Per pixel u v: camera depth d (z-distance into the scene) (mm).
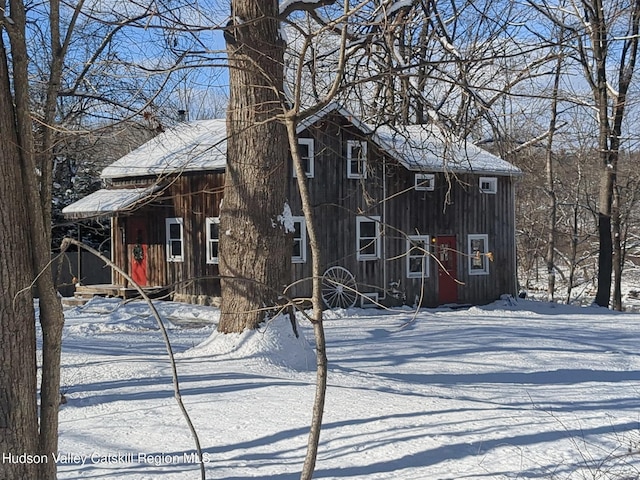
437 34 10672
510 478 6586
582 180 44688
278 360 11891
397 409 8766
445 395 10672
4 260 4547
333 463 6848
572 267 40500
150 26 6414
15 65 4637
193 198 25672
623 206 41438
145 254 27750
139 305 23906
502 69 10070
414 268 27141
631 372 14039
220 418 8156
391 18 8508
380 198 25984
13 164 4633
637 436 8109
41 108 11398
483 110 10609
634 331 20953
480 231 28938
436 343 17125
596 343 18109
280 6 10234
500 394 11227
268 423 7996
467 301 28484
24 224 4676
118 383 9992
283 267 12430
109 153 31391
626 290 46250
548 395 11305
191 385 9852
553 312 27578
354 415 8383
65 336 17062
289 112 4691
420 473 6656
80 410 8586
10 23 4566
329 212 24688
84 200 27609
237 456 6988
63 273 30969
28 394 4621
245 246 12234
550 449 7480
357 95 11430
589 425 8586
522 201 46531
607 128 31391
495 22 11789
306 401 8977
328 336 18156
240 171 12234
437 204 27656
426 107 11383
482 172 28109
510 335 18875
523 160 30797
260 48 10266
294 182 23828
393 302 26312
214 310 23078
